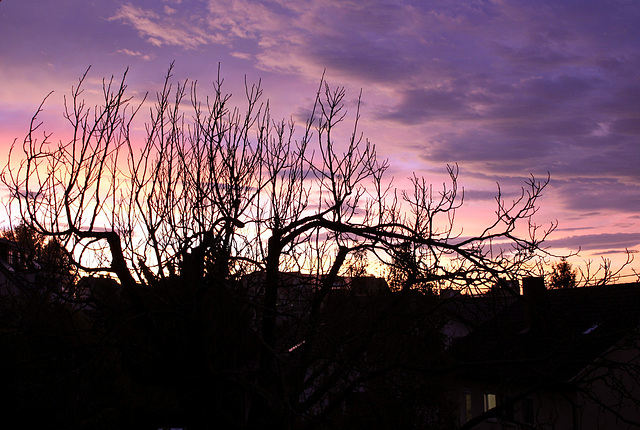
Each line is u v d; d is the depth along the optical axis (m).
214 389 6.14
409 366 6.26
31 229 5.90
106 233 6.00
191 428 6.46
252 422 6.49
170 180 6.46
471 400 17.73
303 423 7.29
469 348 7.76
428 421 9.76
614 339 6.97
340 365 6.58
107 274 6.46
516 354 7.16
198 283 5.85
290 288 7.27
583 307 7.61
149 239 6.10
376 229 6.71
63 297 5.96
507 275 6.51
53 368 5.91
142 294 5.90
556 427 15.08
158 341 6.16
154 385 7.10
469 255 6.29
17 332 5.76
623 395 6.56
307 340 6.79
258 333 5.50
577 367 7.18
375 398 7.71
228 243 6.46
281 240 6.67
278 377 6.27
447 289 7.44
